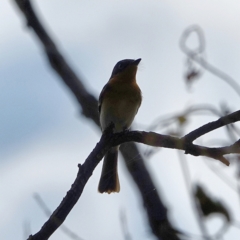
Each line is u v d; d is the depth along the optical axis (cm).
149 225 1027
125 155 1293
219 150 705
